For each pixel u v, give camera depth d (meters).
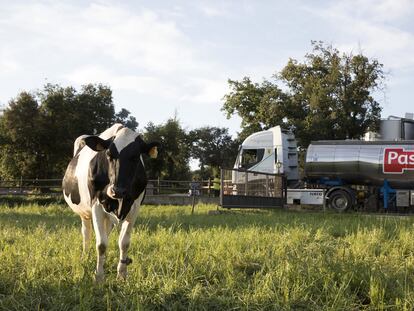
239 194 23.53
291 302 6.26
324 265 7.60
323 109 45.53
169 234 11.07
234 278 7.16
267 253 8.80
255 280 6.92
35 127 45.78
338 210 26.19
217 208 23.95
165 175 57.28
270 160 28.89
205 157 83.19
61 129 46.78
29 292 6.45
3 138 46.50
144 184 7.49
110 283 6.93
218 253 8.73
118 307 6.04
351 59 45.16
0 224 14.30
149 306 6.24
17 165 46.72
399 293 6.66
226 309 6.20
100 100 51.38
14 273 7.38
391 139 28.33
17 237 11.23
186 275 7.18
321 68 46.84
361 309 6.43
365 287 6.99
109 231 8.11
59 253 8.66
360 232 11.58
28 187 34.16
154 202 31.61
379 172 25.75
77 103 49.72
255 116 49.66
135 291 6.55
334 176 26.58
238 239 10.48
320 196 26.69
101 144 7.09
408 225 15.40
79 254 8.39
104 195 7.19
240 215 19.70
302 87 47.22
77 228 13.05
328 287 6.74
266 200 24.94
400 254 9.70
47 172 47.59
